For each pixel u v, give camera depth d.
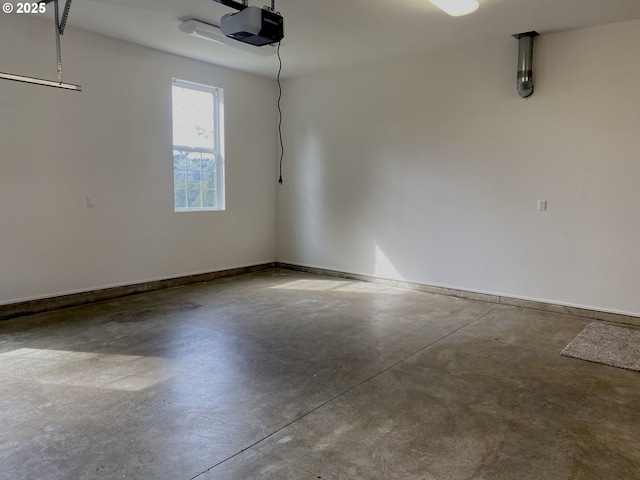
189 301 5.37
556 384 3.23
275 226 7.49
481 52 5.30
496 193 5.33
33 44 4.63
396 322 4.63
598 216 4.72
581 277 4.86
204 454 2.36
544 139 4.97
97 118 5.18
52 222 4.91
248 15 3.36
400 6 4.14
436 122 5.71
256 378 3.29
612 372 3.44
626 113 4.50
